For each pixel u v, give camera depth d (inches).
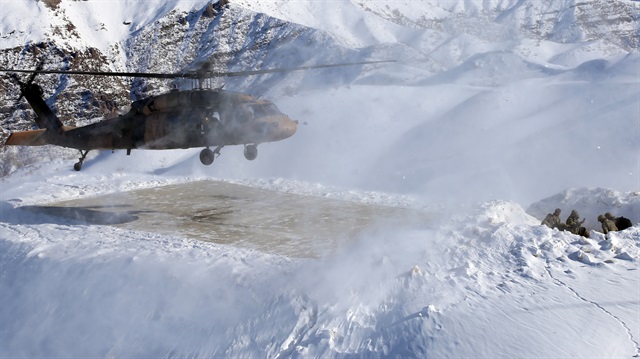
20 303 607.5
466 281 496.1
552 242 577.3
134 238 687.7
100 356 517.3
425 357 401.4
